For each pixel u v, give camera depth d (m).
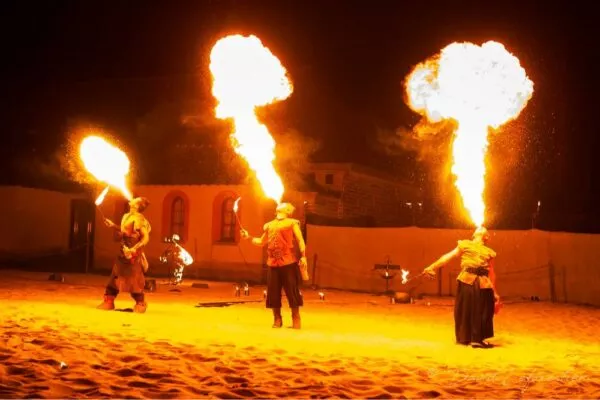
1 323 9.80
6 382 6.47
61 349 8.00
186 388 6.62
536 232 20.97
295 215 25.11
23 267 25.56
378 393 6.77
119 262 12.30
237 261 23.98
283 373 7.48
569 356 9.59
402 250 22.23
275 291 11.49
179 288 19.59
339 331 11.51
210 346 8.82
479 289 10.22
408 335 11.49
